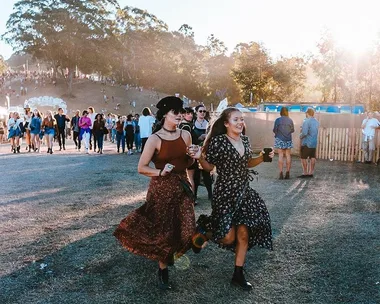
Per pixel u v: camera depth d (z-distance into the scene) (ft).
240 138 12.97
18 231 18.51
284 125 33.27
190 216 12.42
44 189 28.86
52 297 12.00
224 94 238.48
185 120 22.30
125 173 36.78
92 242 16.88
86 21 273.33
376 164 45.03
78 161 46.62
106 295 12.13
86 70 290.76
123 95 291.38
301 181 32.68
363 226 19.25
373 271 13.84
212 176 25.05
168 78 301.02
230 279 13.25
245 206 12.36
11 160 47.85
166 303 11.63
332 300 11.79
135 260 14.89
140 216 12.47
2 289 12.51
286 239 17.26
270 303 11.60
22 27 272.51
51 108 217.56
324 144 50.24
